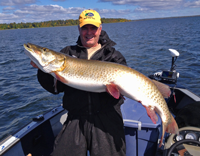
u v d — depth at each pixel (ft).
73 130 6.44
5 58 47.24
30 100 21.57
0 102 21.27
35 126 8.99
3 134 15.78
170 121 6.98
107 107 6.60
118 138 6.51
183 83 24.61
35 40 108.17
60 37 124.47
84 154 6.32
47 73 7.10
